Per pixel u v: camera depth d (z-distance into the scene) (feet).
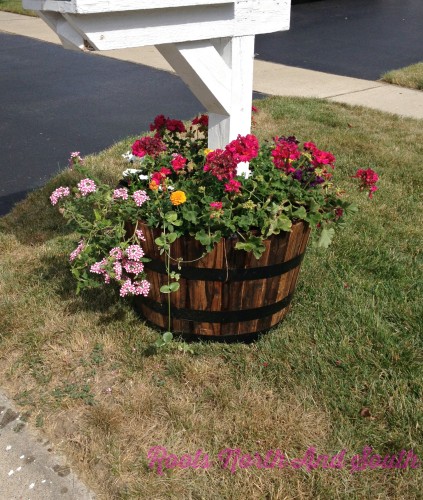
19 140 19.30
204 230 8.05
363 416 7.98
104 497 7.01
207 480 7.16
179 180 9.06
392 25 41.37
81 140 19.29
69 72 27.94
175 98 23.94
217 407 8.18
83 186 8.95
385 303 10.25
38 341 9.43
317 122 20.11
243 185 8.70
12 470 7.40
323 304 10.18
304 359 8.97
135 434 7.77
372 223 13.14
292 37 36.60
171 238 7.97
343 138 18.51
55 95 24.35
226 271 8.34
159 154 9.69
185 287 8.63
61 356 9.12
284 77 26.94
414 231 12.91
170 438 7.69
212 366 8.89
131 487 7.05
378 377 8.62
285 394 8.37
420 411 7.93
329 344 9.23
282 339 9.35
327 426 7.88
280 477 7.16
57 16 7.70
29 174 16.62
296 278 9.36
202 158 9.73
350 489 7.02
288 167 9.03
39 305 10.27
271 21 8.95
